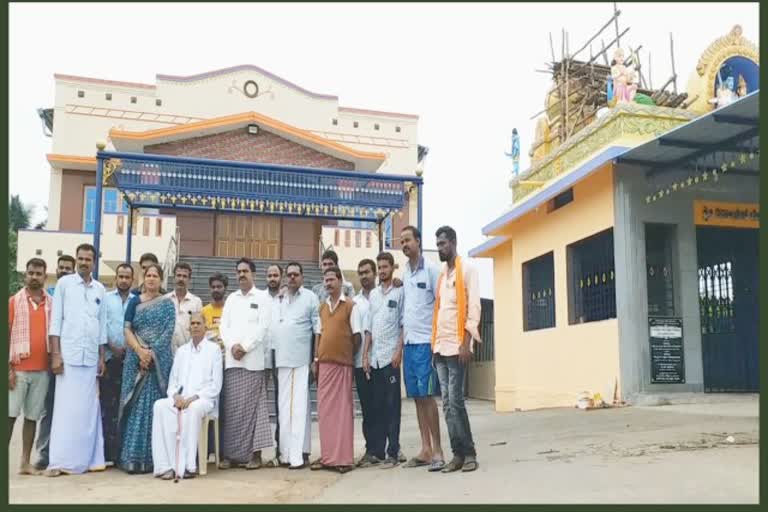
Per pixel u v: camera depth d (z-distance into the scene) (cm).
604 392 1011
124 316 639
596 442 639
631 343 968
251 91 2164
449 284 554
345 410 601
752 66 1120
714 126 845
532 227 1305
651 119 1071
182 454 567
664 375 970
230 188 1141
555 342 1180
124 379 621
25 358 595
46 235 1742
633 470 493
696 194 1035
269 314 645
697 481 447
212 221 1978
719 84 1099
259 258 1995
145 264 664
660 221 1013
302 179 1166
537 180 1348
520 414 1026
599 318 1079
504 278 1505
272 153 2005
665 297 1024
